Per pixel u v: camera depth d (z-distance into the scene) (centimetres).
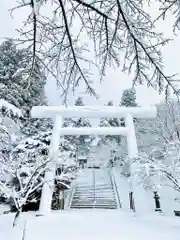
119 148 2327
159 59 225
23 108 1291
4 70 1079
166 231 580
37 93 1204
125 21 212
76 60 249
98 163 2611
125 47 234
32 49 237
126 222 692
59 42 238
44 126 1698
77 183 1536
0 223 654
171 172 686
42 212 777
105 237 546
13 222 645
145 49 223
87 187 1471
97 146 2816
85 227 636
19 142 995
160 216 762
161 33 218
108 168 2186
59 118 966
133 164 823
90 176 1762
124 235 557
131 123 950
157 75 233
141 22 218
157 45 221
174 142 739
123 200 1252
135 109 981
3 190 610
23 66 248
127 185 1532
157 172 691
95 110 977
